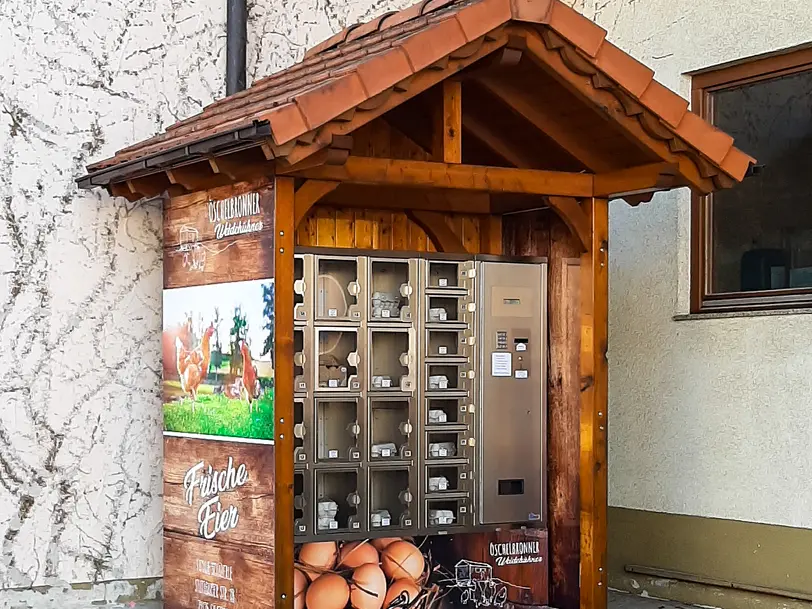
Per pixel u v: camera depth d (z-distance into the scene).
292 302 5.45
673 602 7.30
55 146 7.06
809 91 6.86
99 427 7.10
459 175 5.82
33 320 6.94
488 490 6.45
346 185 6.07
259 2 7.81
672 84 7.48
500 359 6.52
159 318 7.31
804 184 6.85
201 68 7.55
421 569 6.23
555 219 6.70
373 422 6.29
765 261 7.05
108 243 7.18
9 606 6.80
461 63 5.27
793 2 6.74
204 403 6.02
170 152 5.59
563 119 6.03
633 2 7.73
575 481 6.49
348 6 8.17
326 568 5.97
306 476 5.96
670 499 7.39
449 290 6.39
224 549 5.79
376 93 4.99
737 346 7.01
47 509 6.93
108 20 7.25
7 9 6.95
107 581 7.09
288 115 4.79
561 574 6.55
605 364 6.25
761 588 6.77
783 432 6.73
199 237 6.12
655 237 7.59
